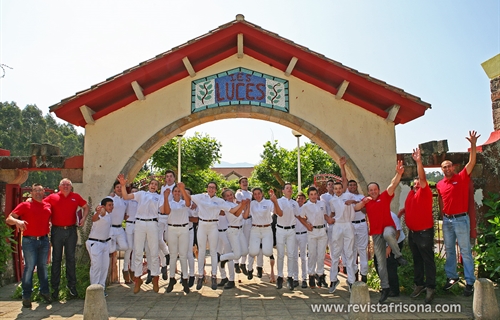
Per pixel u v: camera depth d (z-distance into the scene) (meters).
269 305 5.75
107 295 6.42
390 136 7.66
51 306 5.84
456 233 6.04
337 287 6.98
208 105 7.73
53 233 6.11
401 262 5.77
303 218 6.90
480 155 7.24
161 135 7.60
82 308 5.71
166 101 7.71
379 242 5.83
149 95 7.70
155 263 6.38
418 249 5.88
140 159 7.54
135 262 6.36
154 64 7.20
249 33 7.23
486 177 7.18
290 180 20.64
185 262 6.44
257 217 6.96
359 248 6.68
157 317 5.16
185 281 6.42
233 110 7.71
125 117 7.63
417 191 5.82
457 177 6.12
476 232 7.02
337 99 7.72
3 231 7.25
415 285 5.96
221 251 7.29
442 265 6.46
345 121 7.73
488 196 7.13
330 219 6.64
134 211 7.27
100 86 7.04
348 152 7.64
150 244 6.37
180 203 6.43
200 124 8.03
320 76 7.71
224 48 7.74
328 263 9.41
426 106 7.20
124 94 7.63
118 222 7.00
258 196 7.00
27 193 8.64
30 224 5.84
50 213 6.05
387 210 5.87
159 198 6.57
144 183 9.61
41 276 5.96
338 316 5.16
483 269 6.86
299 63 7.59
